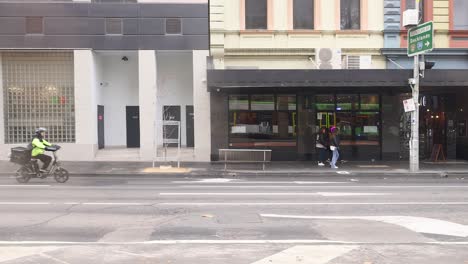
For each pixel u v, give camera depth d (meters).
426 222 8.31
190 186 13.66
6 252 6.23
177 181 15.22
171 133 20.77
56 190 12.59
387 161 20.92
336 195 11.63
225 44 20.70
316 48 20.52
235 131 21.02
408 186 13.70
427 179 16.16
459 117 21.95
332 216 8.84
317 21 20.78
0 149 20.61
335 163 19.02
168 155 21.14
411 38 17.86
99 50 20.78
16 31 20.28
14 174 16.84
